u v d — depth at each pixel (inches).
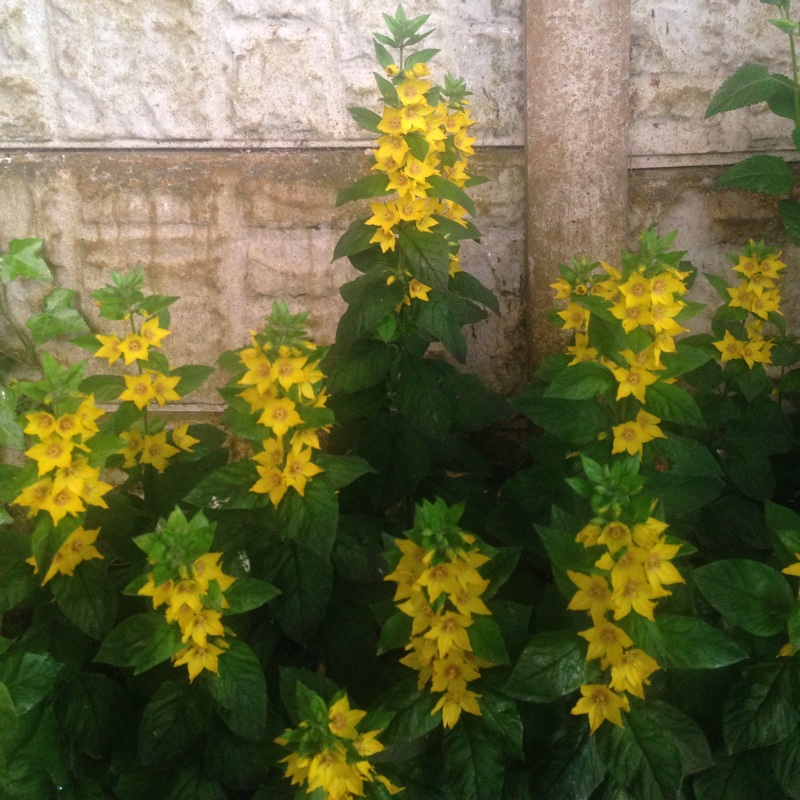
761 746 28.2
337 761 26.0
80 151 43.3
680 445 31.0
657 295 29.1
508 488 34.8
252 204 43.5
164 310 36.3
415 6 41.6
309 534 29.8
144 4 41.4
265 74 42.3
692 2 41.4
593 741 28.7
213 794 30.4
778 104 39.8
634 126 42.9
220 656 28.9
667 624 26.7
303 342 30.2
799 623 26.8
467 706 28.2
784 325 38.4
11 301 44.5
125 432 35.4
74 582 31.3
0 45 41.8
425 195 35.0
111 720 32.4
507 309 45.1
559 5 39.3
